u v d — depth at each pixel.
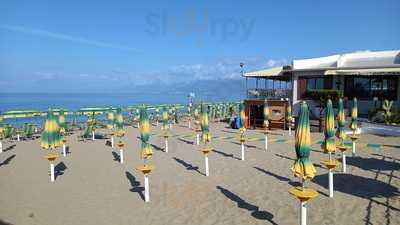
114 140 21.14
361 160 13.32
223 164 13.50
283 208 8.46
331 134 9.09
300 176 6.61
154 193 10.05
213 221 7.83
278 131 23.36
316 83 26.14
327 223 7.44
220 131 24.20
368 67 23.30
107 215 8.44
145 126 9.47
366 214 7.86
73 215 8.51
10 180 11.98
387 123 20.30
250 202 8.98
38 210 8.91
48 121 11.69
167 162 14.21
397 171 11.52
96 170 13.20
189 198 9.49
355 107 14.90
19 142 21.11
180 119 34.78
